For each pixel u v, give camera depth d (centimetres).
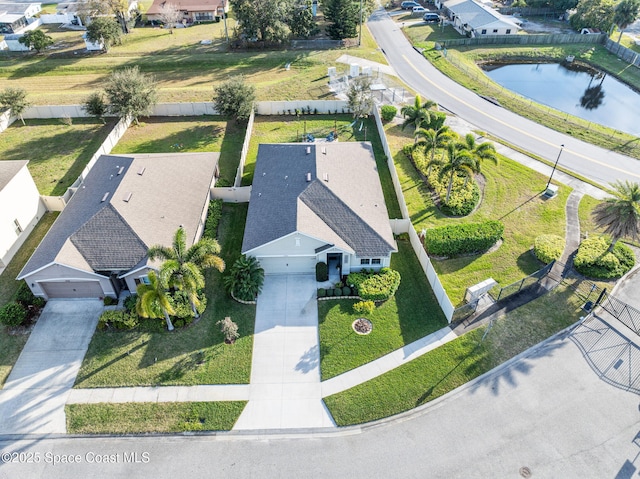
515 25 7569
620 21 7269
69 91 5891
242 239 3644
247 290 3080
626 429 2444
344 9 7044
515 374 2709
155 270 2967
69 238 3080
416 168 4422
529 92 6359
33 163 4525
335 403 2578
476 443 2397
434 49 7212
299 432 2456
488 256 3469
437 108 5509
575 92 6400
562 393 2612
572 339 2895
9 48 7094
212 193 3972
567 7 8575
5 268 3391
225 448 2386
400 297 3169
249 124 4931
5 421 2500
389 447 2388
